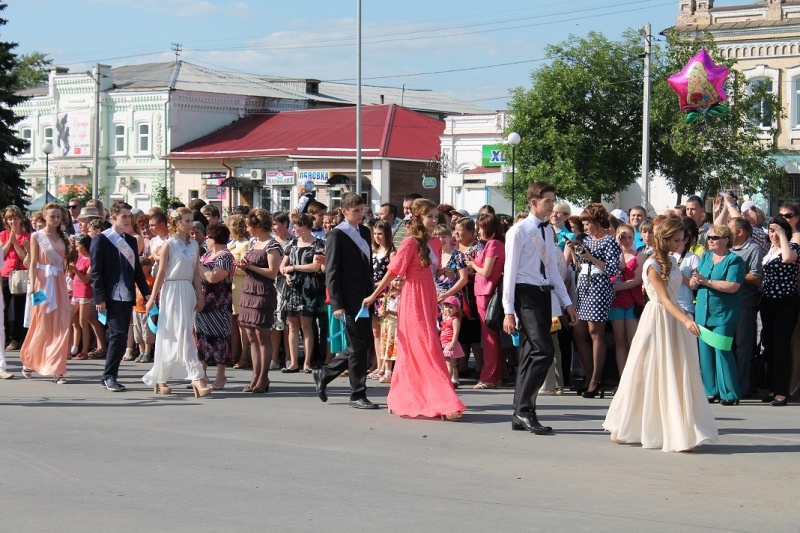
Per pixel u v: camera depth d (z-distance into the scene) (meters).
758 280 11.80
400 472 7.99
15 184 47.31
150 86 56.81
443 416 10.42
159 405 11.30
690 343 9.03
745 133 36.97
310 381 13.43
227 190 53.69
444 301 12.93
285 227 15.06
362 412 10.85
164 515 6.68
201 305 12.12
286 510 6.82
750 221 13.21
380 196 48.50
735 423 10.35
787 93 40.94
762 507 7.04
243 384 13.11
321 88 67.19
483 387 12.88
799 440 9.45
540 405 11.52
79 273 15.85
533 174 35.84
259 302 12.10
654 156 37.28
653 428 9.00
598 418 10.60
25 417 10.45
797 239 11.84
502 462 8.40
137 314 15.57
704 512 6.88
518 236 9.59
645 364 9.07
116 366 12.47
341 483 7.61
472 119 46.34
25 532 6.29
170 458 8.44
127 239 12.50
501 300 11.98
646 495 7.34
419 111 66.19
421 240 10.59
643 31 31.08
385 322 13.42
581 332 12.31
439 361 10.50
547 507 6.96
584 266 12.02
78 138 59.31
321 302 14.33
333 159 49.41
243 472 7.94
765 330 12.09
